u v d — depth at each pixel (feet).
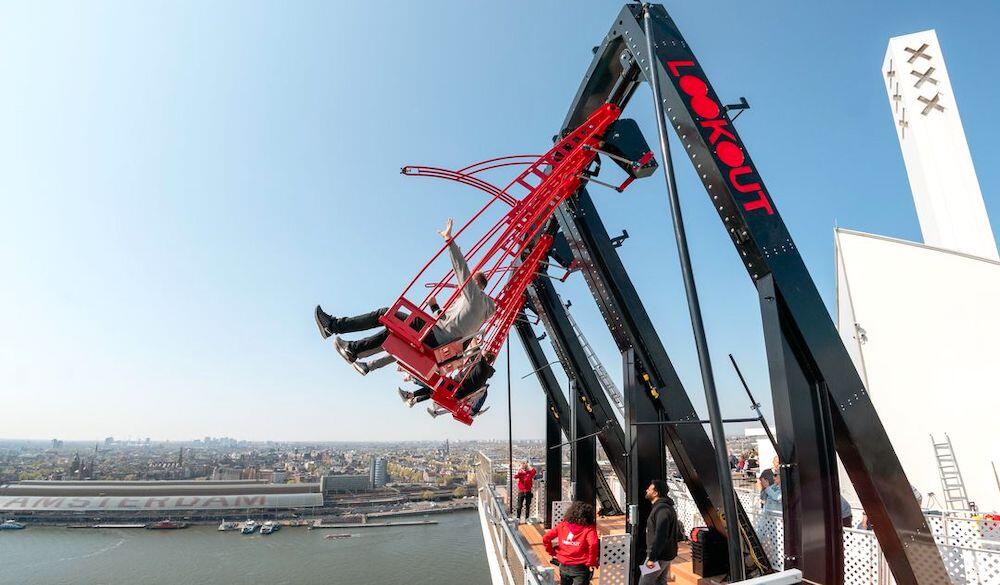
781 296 14.39
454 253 16.69
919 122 55.57
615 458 33.65
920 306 42.27
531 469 44.32
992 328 37.88
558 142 22.09
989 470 36.58
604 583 21.40
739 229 15.10
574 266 28.09
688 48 17.06
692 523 36.86
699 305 9.59
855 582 21.34
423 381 18.03
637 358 24.30
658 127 10.64
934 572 13.58
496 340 25.38
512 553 21.67
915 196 56.95
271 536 269.23
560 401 42.63
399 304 16.26
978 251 50.55
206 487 428.15
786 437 13.93
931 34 57.06
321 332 18.57
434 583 176.14
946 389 39.83
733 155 15.43
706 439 23.29
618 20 18.66
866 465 13.67
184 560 212.23
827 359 14.07
